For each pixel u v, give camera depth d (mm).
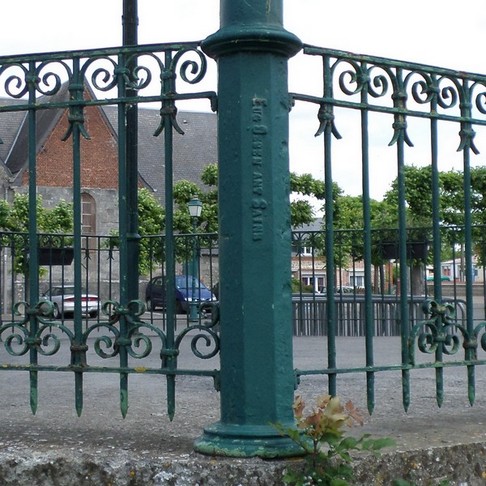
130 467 2562
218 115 2705
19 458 2631
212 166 29562
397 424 3215
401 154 3068
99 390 4453
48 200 41438
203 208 28703
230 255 2645
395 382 4840
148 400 4008
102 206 42094
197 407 3729
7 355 6836
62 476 2604
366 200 3008
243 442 2576
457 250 10742
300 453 2580
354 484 2574
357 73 2961
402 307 3092
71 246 10039
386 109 3033
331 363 2883
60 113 42344
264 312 2617
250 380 2609
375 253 9836
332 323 2893
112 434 2971
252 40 2623
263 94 2645
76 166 2875
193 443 2730
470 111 3273
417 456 2721
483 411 3574
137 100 2828
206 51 2730
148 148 47062
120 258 2871
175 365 2805
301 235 10062
